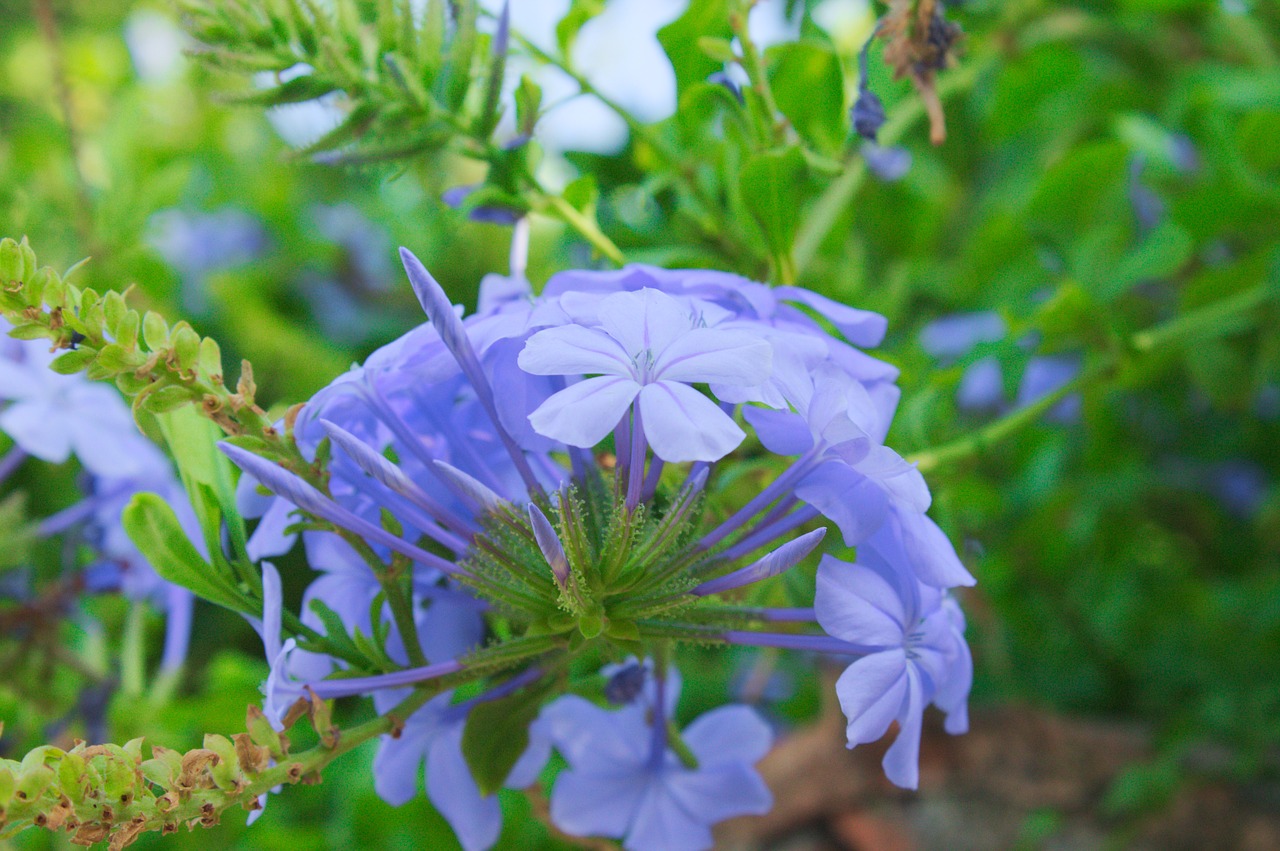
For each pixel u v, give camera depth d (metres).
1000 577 0.46
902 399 0.33
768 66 0.29
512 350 0.22
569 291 0.23
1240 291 0.38
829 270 0.40
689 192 0.31
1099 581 0.47
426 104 0.26
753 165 0.27
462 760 0.25
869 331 0.24
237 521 0.24
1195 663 0.44
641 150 0.33
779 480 0.22
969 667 0.24
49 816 0.20
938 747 0.45
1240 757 0.41
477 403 0.24
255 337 0.55
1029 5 0.41
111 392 0.30
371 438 0.24
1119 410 0.46
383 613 0.24
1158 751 0.42
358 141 0.26
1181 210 0.38
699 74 0.30
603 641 0.22
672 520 0.22
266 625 0.22
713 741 0.26
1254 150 0.39
